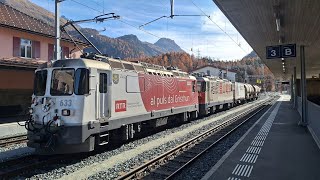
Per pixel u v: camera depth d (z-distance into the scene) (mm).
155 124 16703
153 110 15914
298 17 12211
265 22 13188
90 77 10711
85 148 10555
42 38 27109
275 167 9352
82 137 10219
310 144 13141
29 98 25016
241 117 26328
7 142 13562
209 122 22797
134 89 13914
